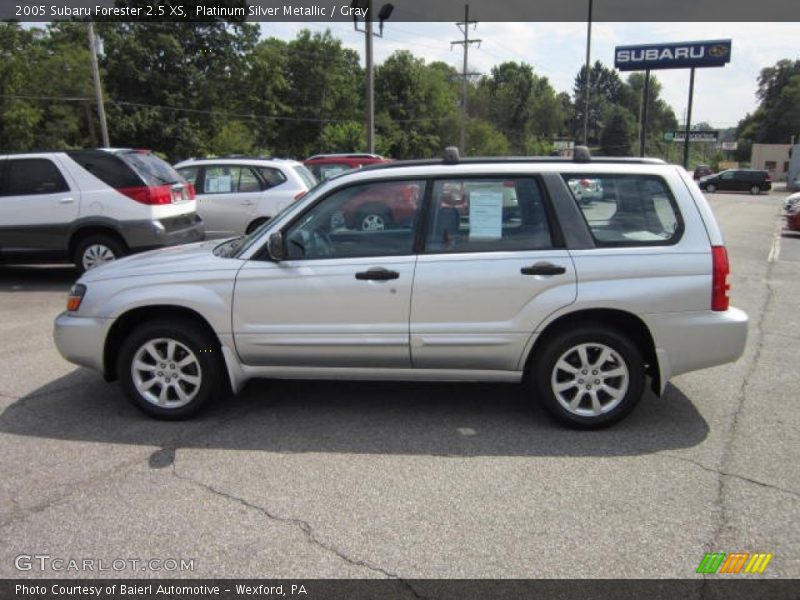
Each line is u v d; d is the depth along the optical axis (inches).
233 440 167.9
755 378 211.9
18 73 1577.3
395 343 170.1
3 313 311.4
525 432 171.3
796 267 448.8
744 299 340.2
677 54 1649.9
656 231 166.2
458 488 142.1
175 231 377.7
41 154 364.2
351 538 123.8
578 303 163.3
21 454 160.2
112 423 179.3
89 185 359.3
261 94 2301.9
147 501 137.6
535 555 118.0
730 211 1058.7
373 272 167.9
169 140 1879.9
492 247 167.9
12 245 364.5
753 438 166.4
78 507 135.3
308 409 188.7
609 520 128.9
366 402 193.8
